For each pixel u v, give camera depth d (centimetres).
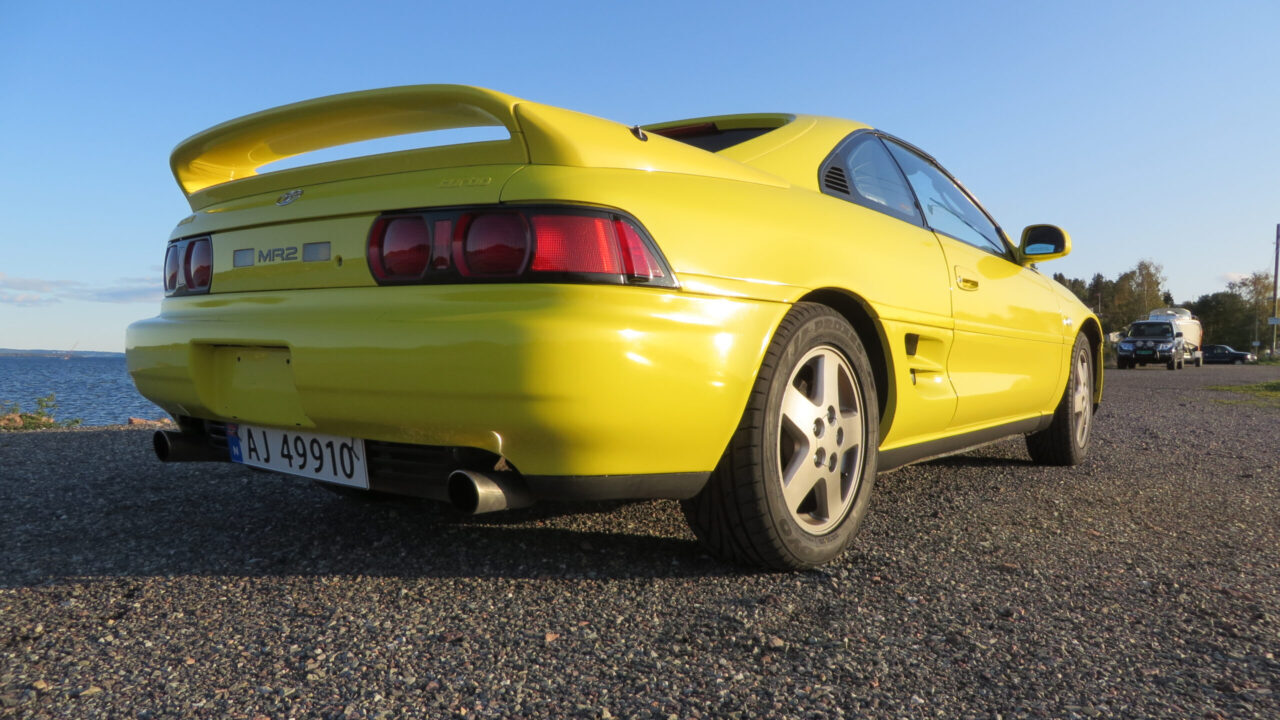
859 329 256
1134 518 303
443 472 197
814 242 228
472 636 177
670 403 186
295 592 205
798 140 266
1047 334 376
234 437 242
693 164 212
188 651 169
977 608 199
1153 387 1367
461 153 193
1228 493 358
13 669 160
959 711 146
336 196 204
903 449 274
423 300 183
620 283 181
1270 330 6638
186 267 238
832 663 165
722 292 197
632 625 184
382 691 151
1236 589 218
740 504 207
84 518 283
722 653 169
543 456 181
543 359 171
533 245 177
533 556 234
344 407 194
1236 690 156
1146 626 190
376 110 213
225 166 264
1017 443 509
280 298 209
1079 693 154
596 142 192
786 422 215
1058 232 362
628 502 303
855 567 230
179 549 243
